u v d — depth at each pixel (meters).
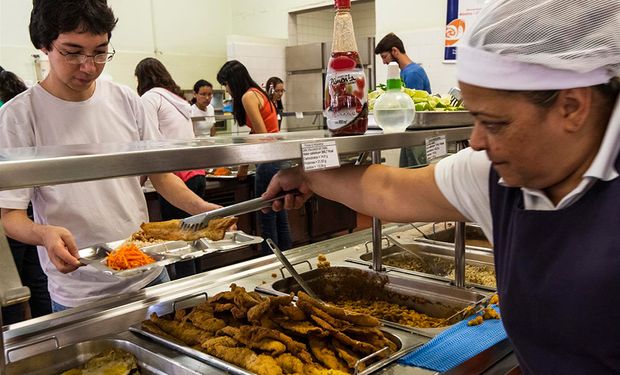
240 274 1.59
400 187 1.11
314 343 1.07
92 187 1.51
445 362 1.01
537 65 0.63
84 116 1.50
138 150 0.83
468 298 1.43
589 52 0.61
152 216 3.45
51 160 0.73
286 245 4.13
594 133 0.68
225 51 7.69
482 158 0.95
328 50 6.59
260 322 1.10
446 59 5.12
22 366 1.03
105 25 1.34
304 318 1.13
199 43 7.30
